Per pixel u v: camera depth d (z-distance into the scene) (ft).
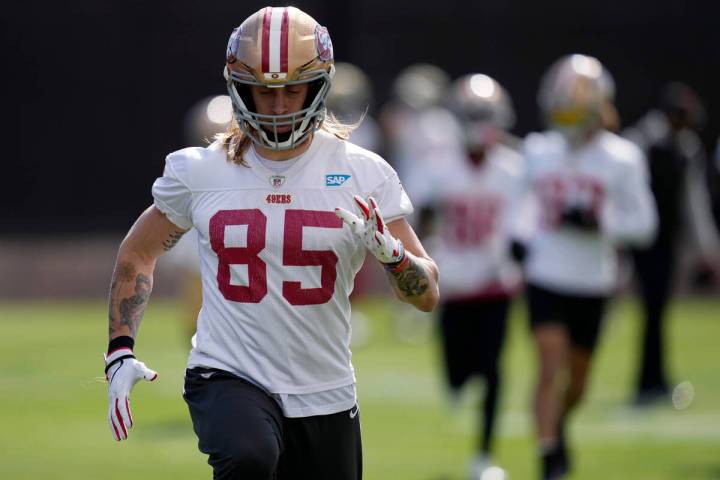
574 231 93.91
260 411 52.75
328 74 53.36
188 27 259.60
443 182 105.81
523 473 97.91
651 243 128.98
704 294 214.69
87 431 112.06
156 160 261.44
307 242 53.21
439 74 257.75
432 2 256.93
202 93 260.21
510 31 256.93
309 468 55.52
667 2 253.03
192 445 106.11
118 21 260.21
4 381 138.41
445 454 104.58
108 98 261.44
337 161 54.60
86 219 262.26
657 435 112.98
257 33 52.37
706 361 154.71
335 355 55.01
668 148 128.77
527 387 137.39
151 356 154.40
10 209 262.06
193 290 110.32
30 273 236.02
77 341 168.76
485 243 104.68
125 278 56.44
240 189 53.93
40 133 261.85
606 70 255.29
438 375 145.18
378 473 96.99
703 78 252.21
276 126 52.54
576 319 94.99
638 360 130.21
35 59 261.03
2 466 97.25
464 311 105.29
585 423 119.24
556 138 96.78
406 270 52.85
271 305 53.42
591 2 255.29
